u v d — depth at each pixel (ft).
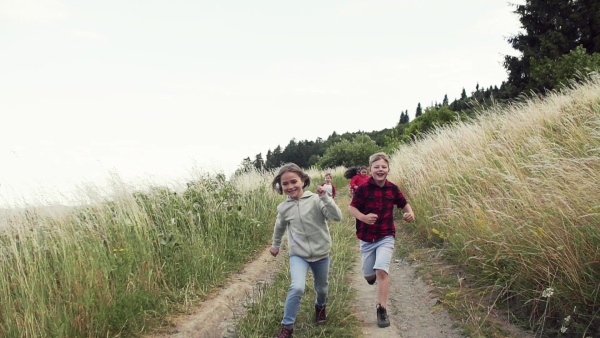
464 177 25.02
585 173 14.67
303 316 14.93
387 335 13.25
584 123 22.43
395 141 82.53
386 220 14.78
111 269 15.11
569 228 13.15
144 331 14.07
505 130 29.86
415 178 32.27
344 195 69.92
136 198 21.95
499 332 12.40
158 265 17.84
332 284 17.88
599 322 11.19
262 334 13.55
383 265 13.96
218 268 20.44
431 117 70.44
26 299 12.44
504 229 15.58
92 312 13.05
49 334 12.12
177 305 16.19
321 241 13.51
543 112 29.43
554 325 12.07
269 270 22.39
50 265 14.65
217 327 14.99
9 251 14.14
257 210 33.55
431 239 22.65
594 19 65.82
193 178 28.22
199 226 23.53
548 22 70.33
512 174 19.66
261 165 46.03
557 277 12.53
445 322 13.67
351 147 146.20
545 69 52.37
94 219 17.94
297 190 13.60
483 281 15.52
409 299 16.14
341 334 13.32
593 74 34.99
